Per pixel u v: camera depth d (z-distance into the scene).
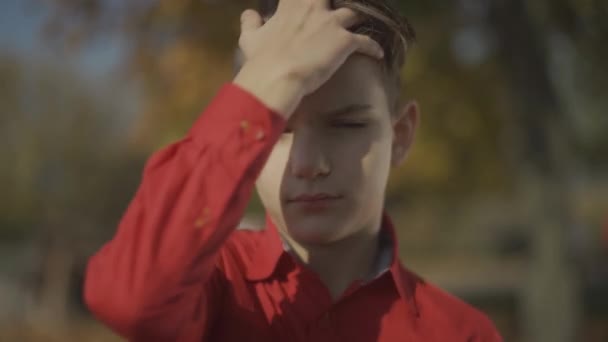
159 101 7.79
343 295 1.41
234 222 1.14
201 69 7.33
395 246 1.47
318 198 1.27
